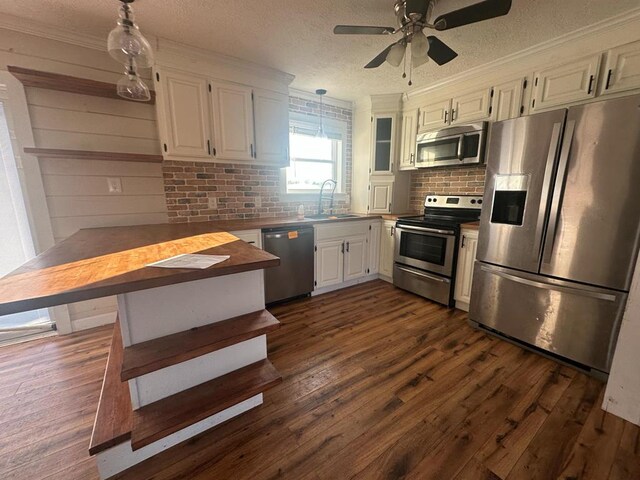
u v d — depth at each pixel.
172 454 1.25
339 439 1.33
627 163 1.54
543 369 1.85
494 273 2.20
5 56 1.94
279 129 2.85
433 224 2.84
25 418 1.45
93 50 2.19
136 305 1.19
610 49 1.94
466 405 1.54
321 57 2.46
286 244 2.80
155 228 2.29
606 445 1.29
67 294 0.84
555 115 1.77
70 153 1.97
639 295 1.35
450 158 2.90
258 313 1.50
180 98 2.31
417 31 1.57
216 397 1.31
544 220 1.89
